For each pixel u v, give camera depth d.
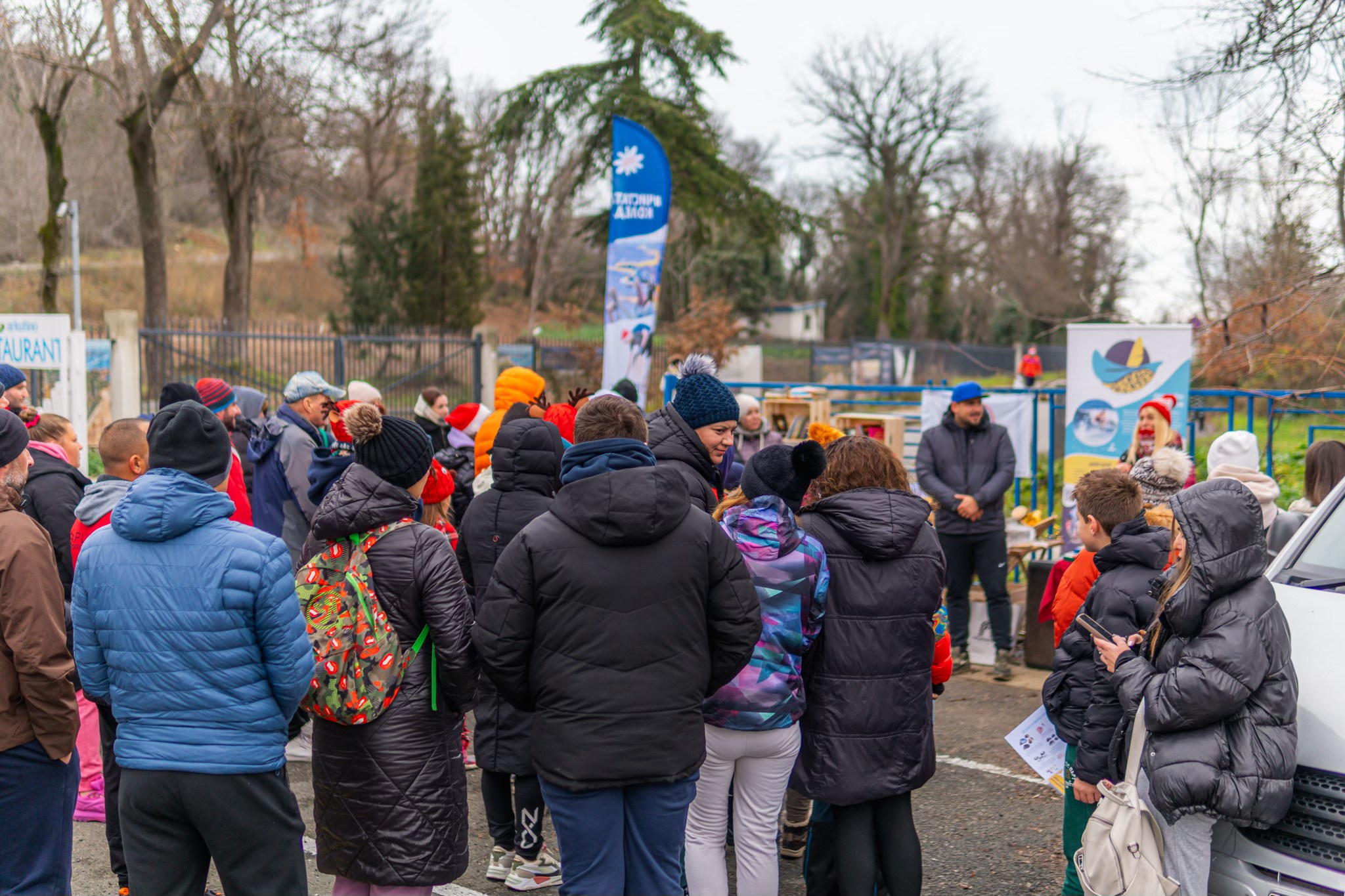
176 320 14.76
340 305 39.34
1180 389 6.80
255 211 38.56
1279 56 6.45
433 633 2.89
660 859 2.77
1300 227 7.80
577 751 2.65
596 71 31.22
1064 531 7.16
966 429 6.64
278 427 5.21
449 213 34.34
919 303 54.22
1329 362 7.14
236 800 2.65
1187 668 2.72
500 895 3.81
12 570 2.85
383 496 2.89
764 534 3.07
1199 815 2.82
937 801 4.71
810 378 36.66
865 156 42.78
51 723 2.92
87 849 4.18
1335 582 3.37
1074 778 3.37
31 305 30.39
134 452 3.77
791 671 3.08
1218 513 2.75
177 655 2.61
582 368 26.97
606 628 2.66
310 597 2.88
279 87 22.41
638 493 2.65
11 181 33.97
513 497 3.82
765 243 34.28
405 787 2.88
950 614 6.80
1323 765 2.73
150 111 22.31
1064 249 44.03
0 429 3.02
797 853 4.14
